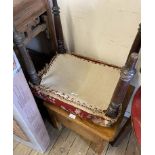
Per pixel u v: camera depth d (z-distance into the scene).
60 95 0.93
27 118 0.88
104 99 0.89
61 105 0.94
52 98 0.95
